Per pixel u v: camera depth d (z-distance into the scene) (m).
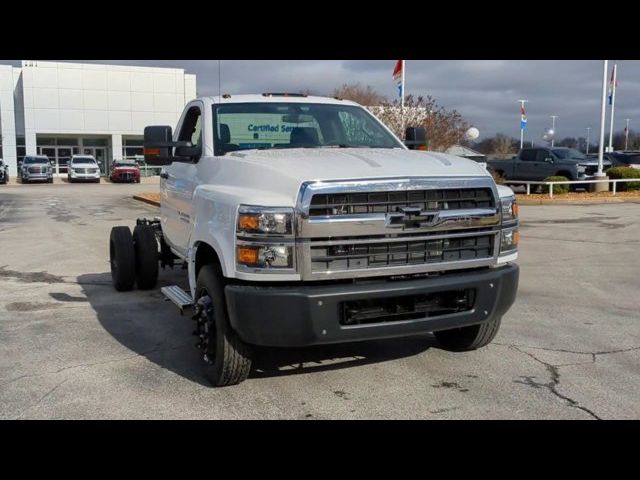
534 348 5.82
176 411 4.48
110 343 6.12
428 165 4.69
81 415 4.42
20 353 5.82
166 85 55.22
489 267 4.84
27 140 51.78
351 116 6.32
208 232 4.76
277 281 4.32
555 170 26.50
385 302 4.44
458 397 4.69
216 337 4.75
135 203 24.95
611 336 6.21
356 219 4.26
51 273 9.81
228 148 5.68
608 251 11.48
